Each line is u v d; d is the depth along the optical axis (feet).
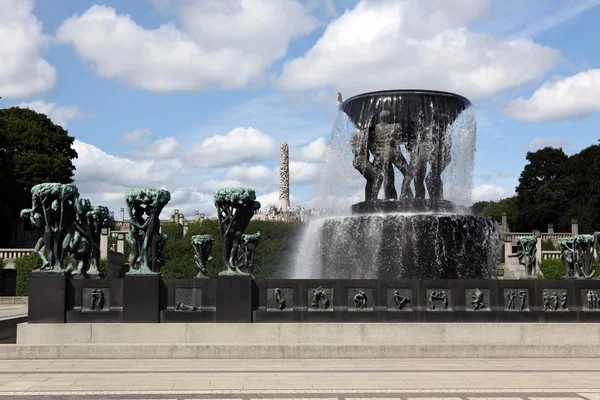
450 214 73.77
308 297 54.65
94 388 39.70
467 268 73.36
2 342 67.72
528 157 340.80
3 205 261.24
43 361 49.55
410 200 76.84
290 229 201.16
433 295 55.42
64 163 283.38
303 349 51.47
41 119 294.66
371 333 53.72
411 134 79.20
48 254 53.52
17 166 265.13
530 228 332.19
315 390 39.27
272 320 54.03
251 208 54.95
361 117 79.97
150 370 45.78
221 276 53.47
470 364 49.06
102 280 53.52
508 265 187.11
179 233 222.89
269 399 37.04
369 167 79.00
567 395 38.34
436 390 39.47
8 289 179.83
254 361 49.80
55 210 53.62
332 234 76.43
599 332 55.21
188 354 51.06
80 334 52.19
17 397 37.45
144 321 52.70
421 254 72.43
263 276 196.34
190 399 36.99
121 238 187.73
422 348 52.03
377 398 37.37
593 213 295.07
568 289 56.80
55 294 52.80
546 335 54.75
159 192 54.39
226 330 52.75
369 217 74.13
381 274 73.05
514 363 49.73
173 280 53.67
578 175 305.73
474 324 54.49
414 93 77.66
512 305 56.18
